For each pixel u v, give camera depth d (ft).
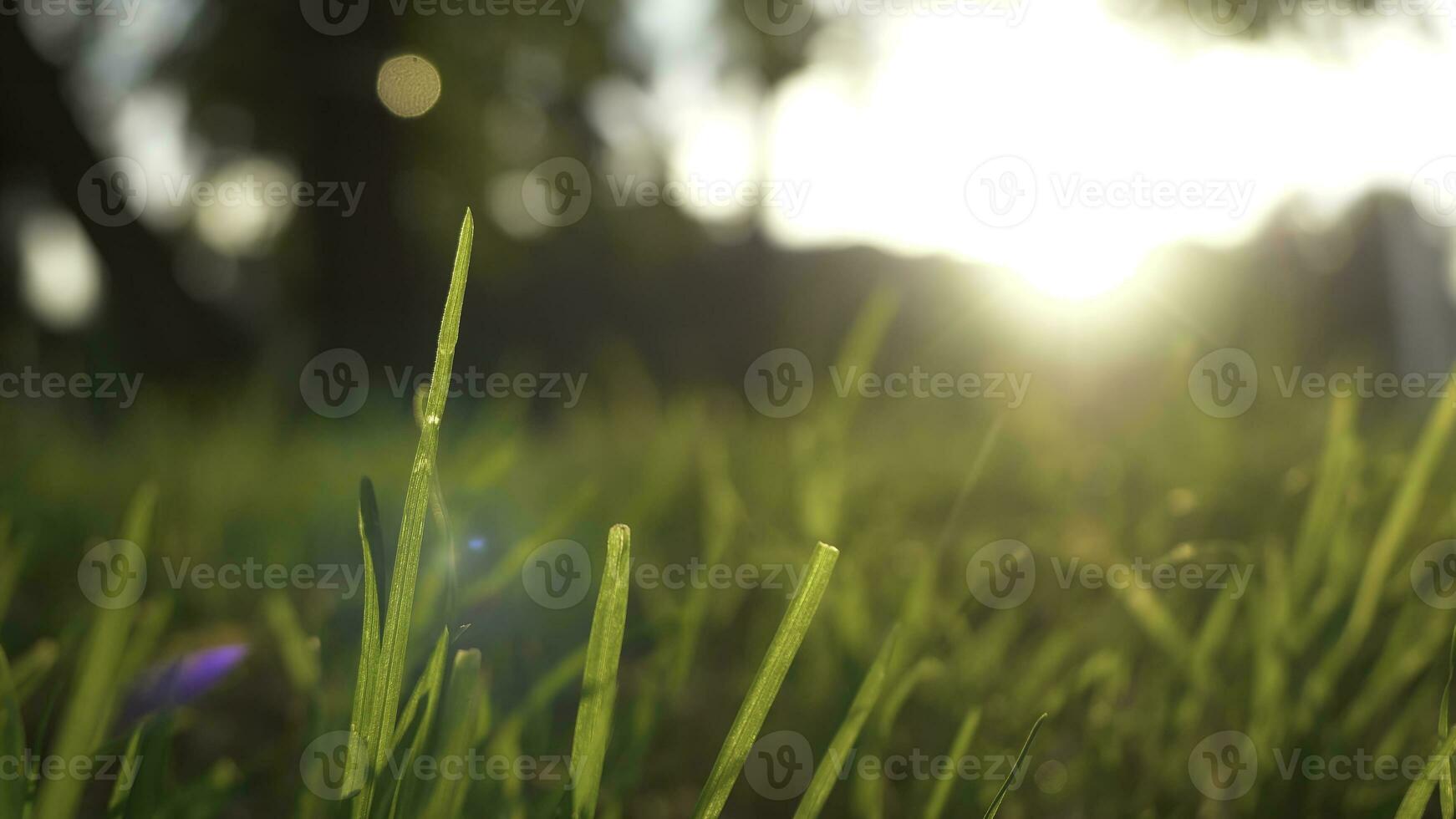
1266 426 8.34
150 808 2.65
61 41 26.86
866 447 10.20
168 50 31.68
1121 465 6.86
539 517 6.37
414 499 2.04
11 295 25.18
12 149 25.39
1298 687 3.46
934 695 4.01
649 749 3.92
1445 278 17.40
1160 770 3.33
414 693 2.33
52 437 11.94
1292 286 12.59
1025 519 6.90
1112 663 3.69
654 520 7.33
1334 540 3.79
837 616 4.25
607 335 44.57
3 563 4.45
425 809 2.38
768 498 6.86
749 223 45.19
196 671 3.76
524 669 4.07
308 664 3.53
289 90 31.48
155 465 9.52
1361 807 3.09
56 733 3.78
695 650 5.16
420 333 29.45
